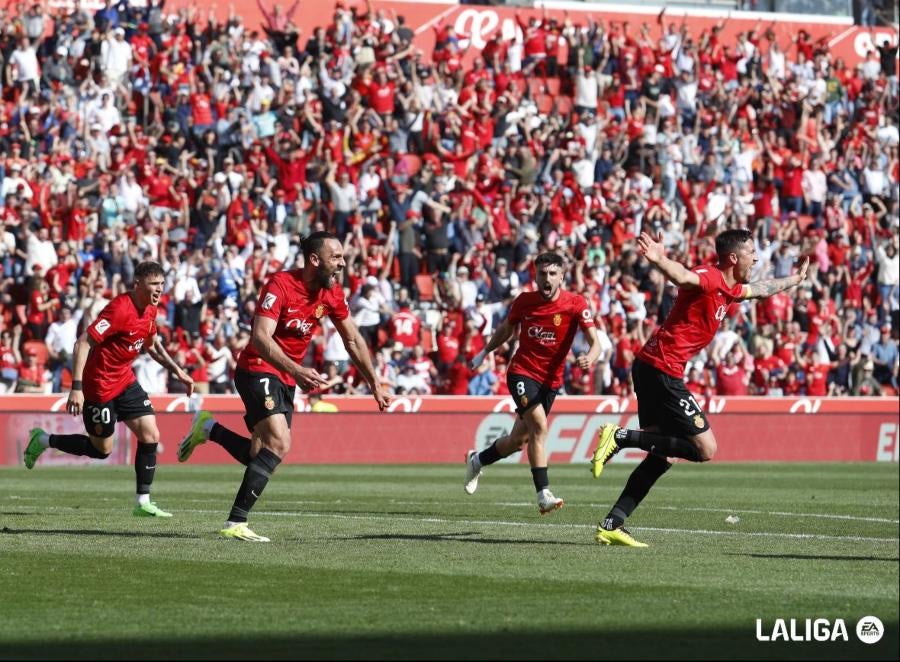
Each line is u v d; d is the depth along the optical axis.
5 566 28.67
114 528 37.31
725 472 75.50
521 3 110.62
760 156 107.25
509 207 94.94
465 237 91.38
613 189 98.56
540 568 28.69
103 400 40.22
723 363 92.56
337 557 30.52
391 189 91.31
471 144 97.50
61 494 52.06
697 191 103.25
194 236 86.31
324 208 91.00
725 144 105.75
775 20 116.81
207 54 93.50
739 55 111.94
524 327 39.47
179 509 44.75
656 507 48.03
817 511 46.78
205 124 90.88
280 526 38.50
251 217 87.44
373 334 85.81
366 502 48.94
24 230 81.06
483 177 96.12
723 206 103.62
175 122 90.31
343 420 82.06
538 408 39.25
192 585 25.95
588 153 100.75
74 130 88.00
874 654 19.61
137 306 39.38
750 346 95.12
